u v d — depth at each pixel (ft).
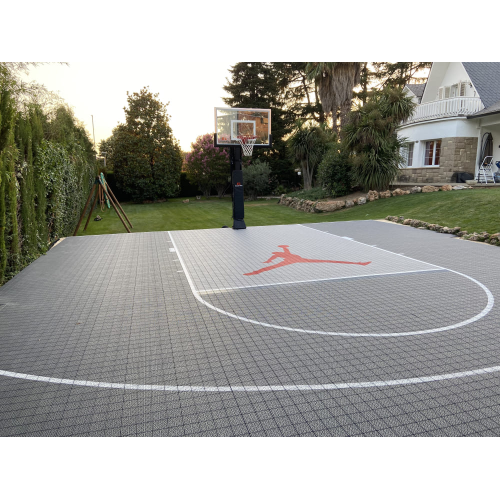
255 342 13.08
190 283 20.45
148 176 83.61
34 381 10.75
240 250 28.91
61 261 26.07
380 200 52.54
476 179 56.13
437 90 69.82
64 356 12.28
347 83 64.85
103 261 25.96
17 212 24.11
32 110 29.76
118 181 86.22
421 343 12.75
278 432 8.52
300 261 24.99
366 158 53.16
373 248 28.43
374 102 54.44
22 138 24.94
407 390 9.96
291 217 53.01
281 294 18.31
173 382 10.59
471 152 55.72
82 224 52.39
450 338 13.10
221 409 9.31
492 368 11.03
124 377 10.91
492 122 52.70
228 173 88.07
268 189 91.76
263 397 9.78
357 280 20.38
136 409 9.37
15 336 13.91
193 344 13.02
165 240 33.78
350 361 11.59
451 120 55.42
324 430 8.54
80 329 14.49
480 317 14.94
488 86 59.11
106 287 19.97
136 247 30.73
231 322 14.94
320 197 60.75
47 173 30.04
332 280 20.51
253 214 57.72
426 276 20.79
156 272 22.88
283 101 114.93
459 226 33.35
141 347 12.86
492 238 28.53
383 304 16.63
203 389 10.19
